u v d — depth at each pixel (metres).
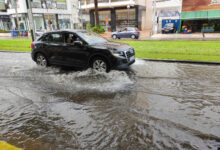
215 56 8.12
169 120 3.05
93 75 5.76
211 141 2.50
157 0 26.67
